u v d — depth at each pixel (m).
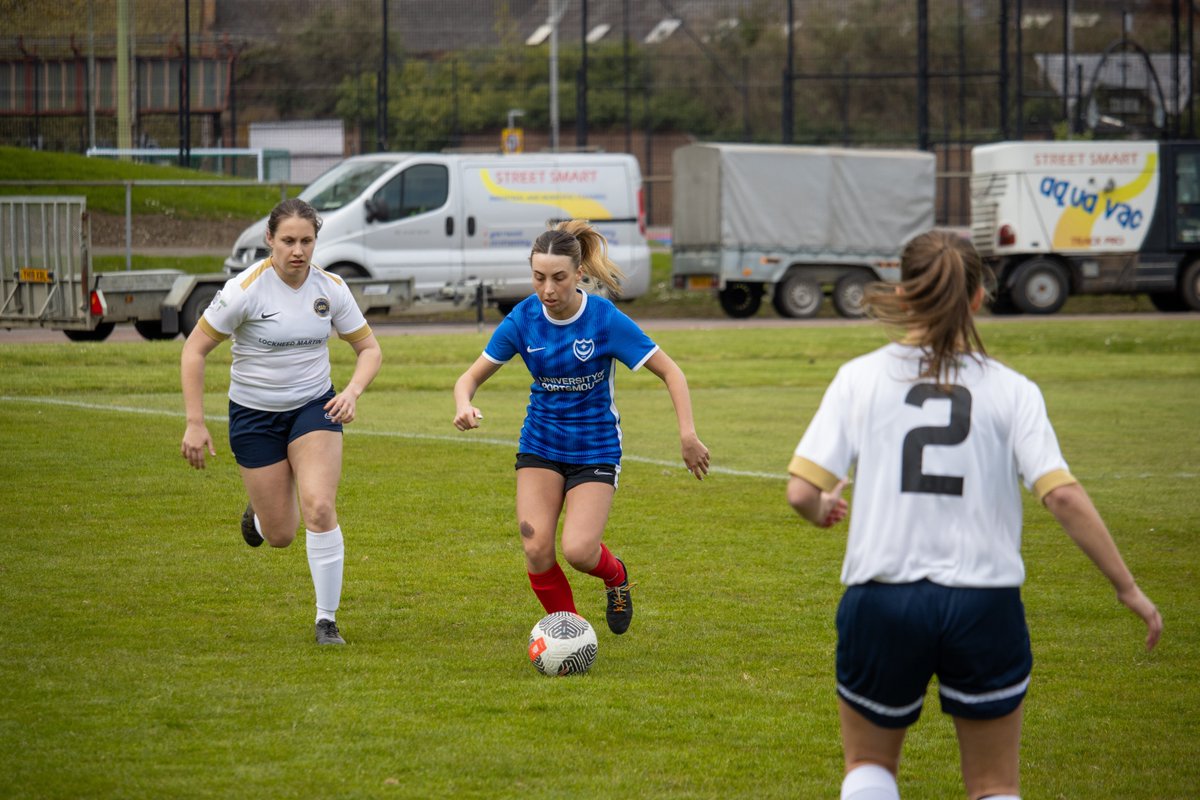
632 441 47.44
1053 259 107.38
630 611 23.61
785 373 68.44
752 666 22.16
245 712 19.02
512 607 25.75
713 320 106.00
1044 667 22.48
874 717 13.12
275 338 22.94
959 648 12.69
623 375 68.44
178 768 16.73
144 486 36.59
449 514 34.34
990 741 13.02
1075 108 165.75
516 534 32.22
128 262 98.44
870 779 13.00
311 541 22.92
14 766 16.62
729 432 49.81
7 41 164.75
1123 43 159.12
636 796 16.30
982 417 12.99
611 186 96.00
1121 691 21.23
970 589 12.70
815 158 105.31
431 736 18.23
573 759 17.53
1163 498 37.59
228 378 60.72
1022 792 16.95
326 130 176.25
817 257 106.25
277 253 22.84
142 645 22.39
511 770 17.03
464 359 71.31
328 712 19.12
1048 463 12.77
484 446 45.31
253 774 16.61
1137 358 75.50
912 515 12.86
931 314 13.11
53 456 40.66
